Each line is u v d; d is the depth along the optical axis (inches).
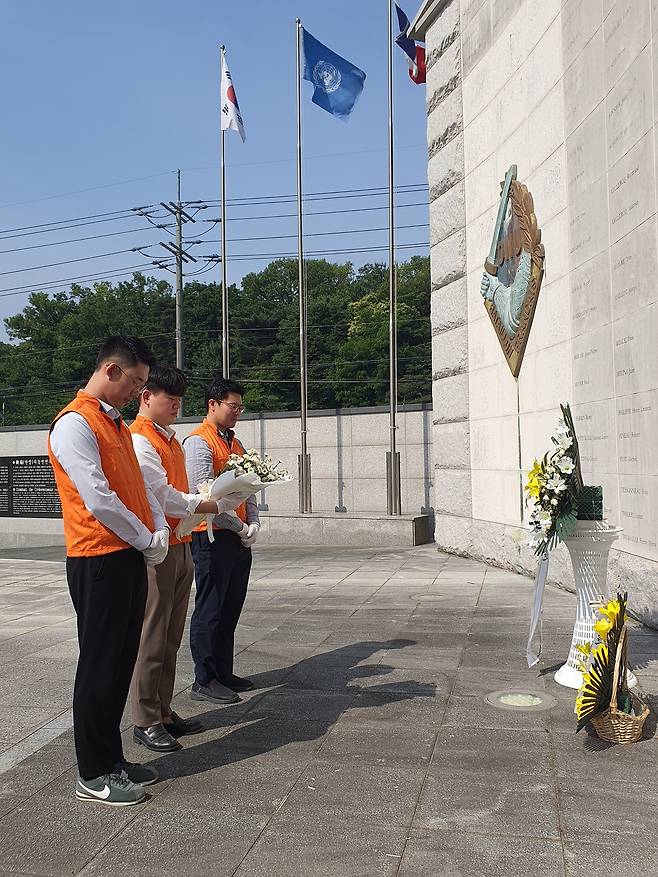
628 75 278.7
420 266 2551.7
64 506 144.4
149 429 175.0
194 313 2367.1
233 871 115.5
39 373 2486.5
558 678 206.2
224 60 687.7
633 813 131.9
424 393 1985.7
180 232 1540.4
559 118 345.1
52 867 117.8
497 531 422.3
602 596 204.4
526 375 382.9
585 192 318.7
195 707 192.4
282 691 203.5
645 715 164.4
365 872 114.3
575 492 204.2
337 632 269.7
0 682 221.9
